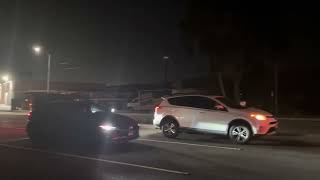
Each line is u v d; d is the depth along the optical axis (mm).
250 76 55031
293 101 53719
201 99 18656
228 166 12055
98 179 10242
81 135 16125
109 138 15609
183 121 18781
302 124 30188
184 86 63688
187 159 13250
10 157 13602
